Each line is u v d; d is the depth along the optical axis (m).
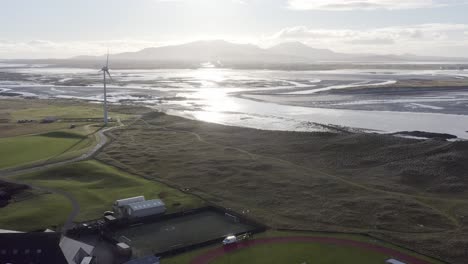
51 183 80.50
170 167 92.94
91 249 50.84
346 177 85.81
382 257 52.19
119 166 92.69
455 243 55.59
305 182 82.31
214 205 69.94
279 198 73.69
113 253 52.97
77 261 48.50
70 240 51.22
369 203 70.31
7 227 59.59
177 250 53.38
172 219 65.19
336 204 70.38
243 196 75.06
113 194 75.25
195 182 82.69
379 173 87.81
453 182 79.50
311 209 68.56
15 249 46.28
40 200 71.12
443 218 64.44
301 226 61.78
